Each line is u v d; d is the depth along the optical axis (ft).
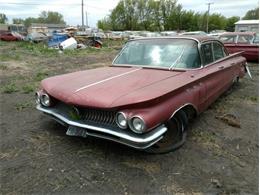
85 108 9.44
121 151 10.31
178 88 9.96
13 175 8.84
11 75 27.20
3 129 12.44
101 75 11.73
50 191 8.11
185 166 9.49
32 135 11.76
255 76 27.04
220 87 14.87
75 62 39.50
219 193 8.18
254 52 34.81
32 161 9.66
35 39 97.14
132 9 218.38
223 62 15.76
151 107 8.93
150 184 8.48
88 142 11.02
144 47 13.87
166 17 219.20
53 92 10.36
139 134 8.63
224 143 11.39
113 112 9.04
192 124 13.34
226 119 13.82
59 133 11.95
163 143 10.49
